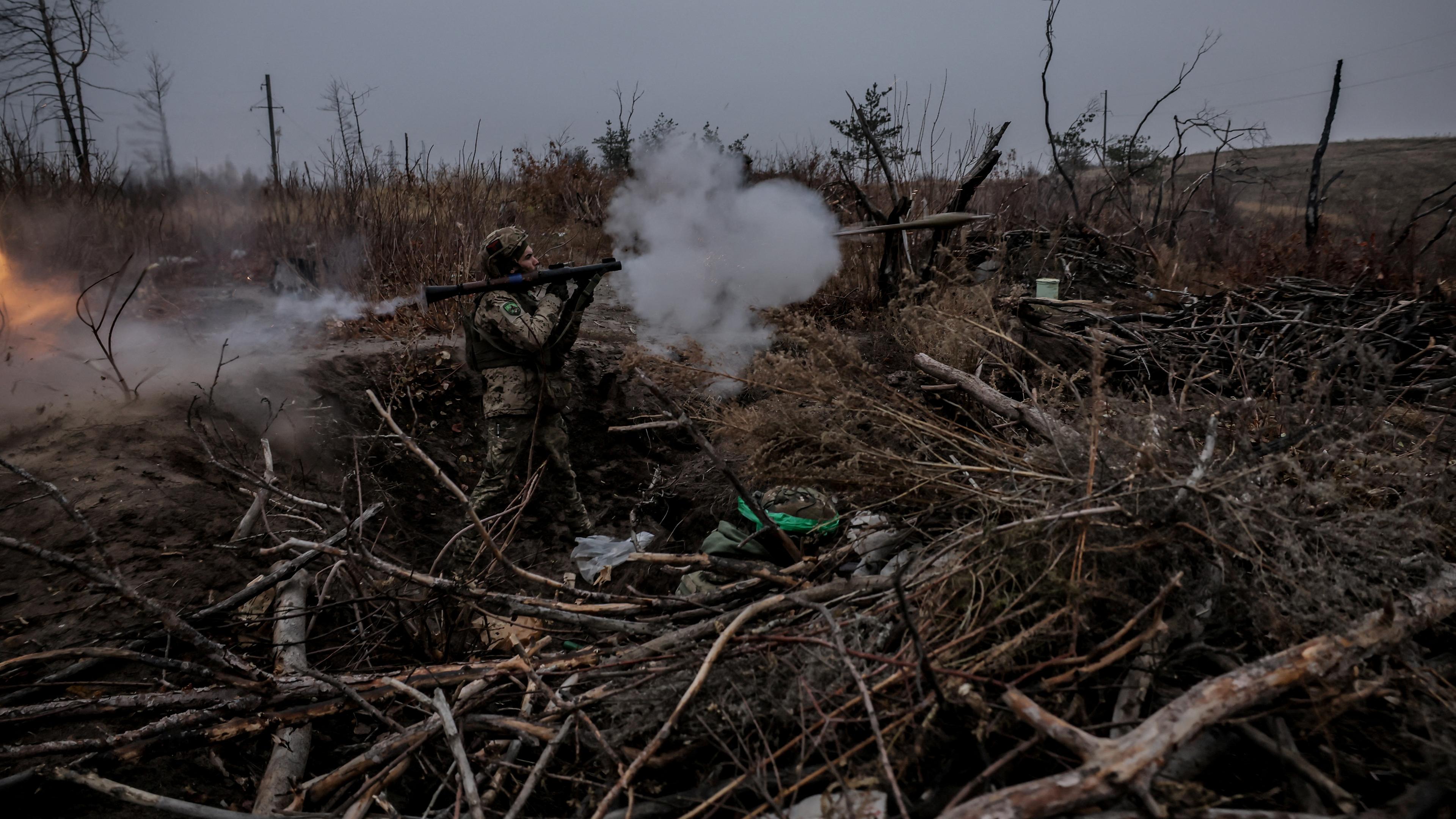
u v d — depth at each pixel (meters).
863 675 1.73
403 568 3.01
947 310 4.35
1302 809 1.50
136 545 2.85
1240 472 1.91
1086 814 1.35
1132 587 1.88
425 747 2.09
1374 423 2.41
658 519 4.56
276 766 1.99
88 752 1.88
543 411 3.90
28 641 2.40
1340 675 1.56
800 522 2.87
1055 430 2.64
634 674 1.97
